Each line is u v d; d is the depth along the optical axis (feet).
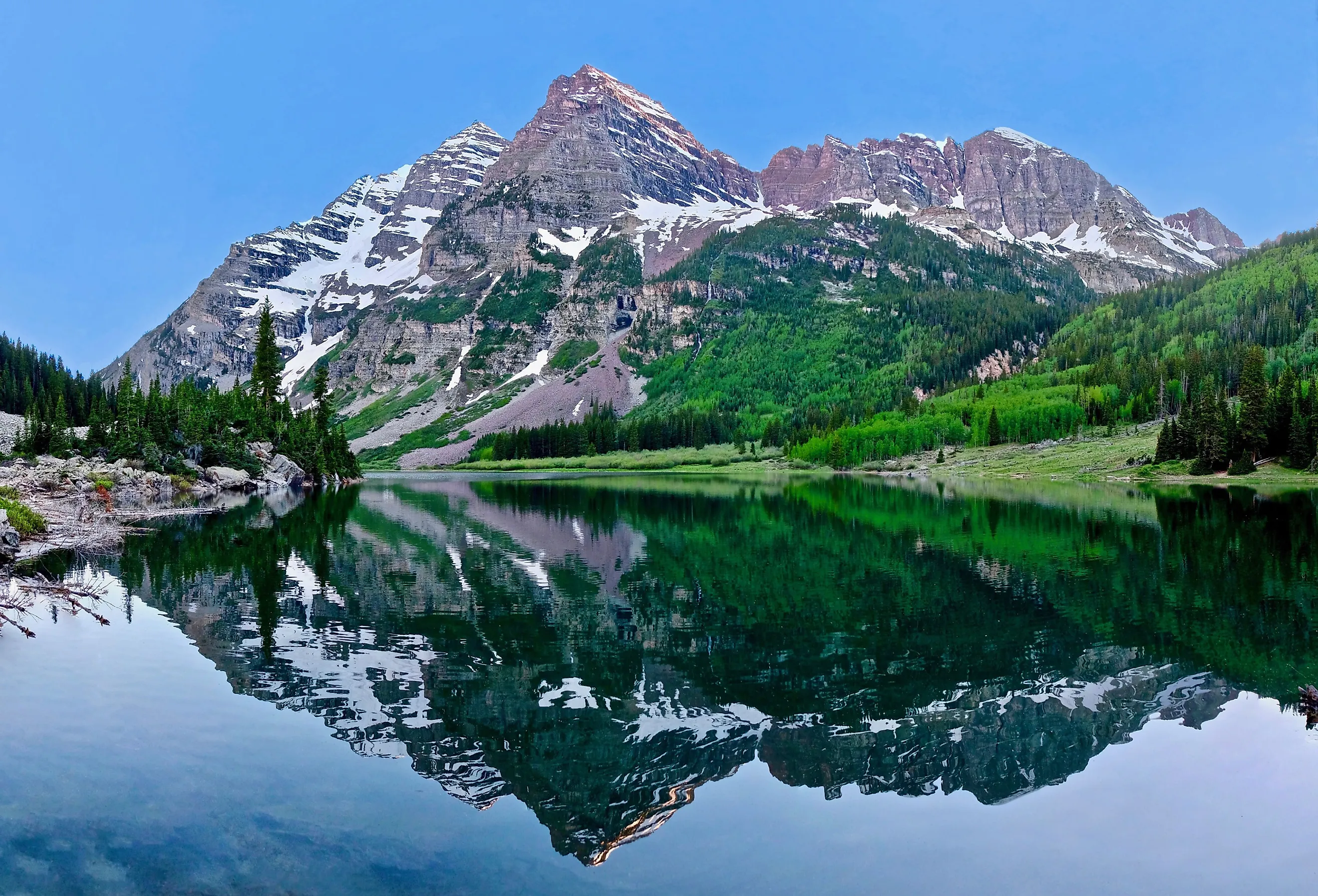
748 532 216.95
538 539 199.62
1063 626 106.63
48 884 41.93
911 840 51.52
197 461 383.04
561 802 55.57
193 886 42.75
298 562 153.99
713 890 45.24
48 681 76.13
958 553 172.76
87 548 164.76
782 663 89.92
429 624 104.73
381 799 55.01
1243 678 84.48
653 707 75.20
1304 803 57.57
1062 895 45.65
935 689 81.10
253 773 58.13
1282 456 415.44
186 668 81.92
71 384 535.60
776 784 59.47
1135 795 58.34
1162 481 417.90
